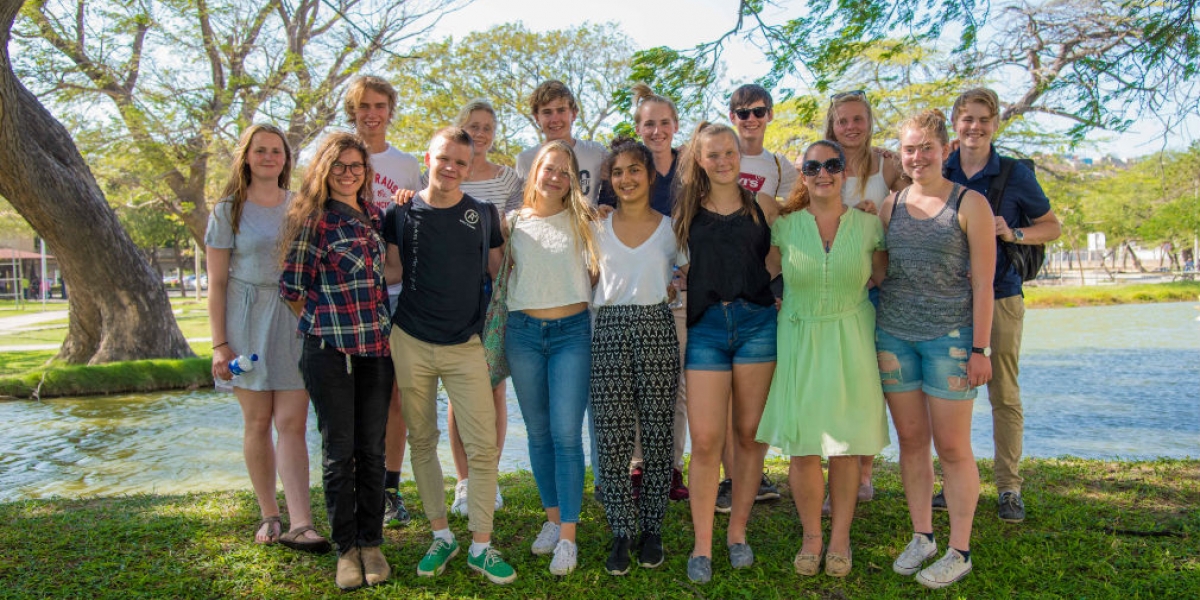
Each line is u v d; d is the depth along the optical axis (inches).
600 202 171.8
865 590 136.1
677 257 147.8
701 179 144.3
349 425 133.5
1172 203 1550.2
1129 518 167.3
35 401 472.7
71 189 515.2
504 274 149.5
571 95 187.6
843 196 169.9
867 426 134.7
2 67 415.5
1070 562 144.5
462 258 139.3
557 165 143.2
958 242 135.0
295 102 765.9
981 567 142.4
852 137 166.1
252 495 195.8
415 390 140.9
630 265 142.3
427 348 139.4
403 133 826.2
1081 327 861.2
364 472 136.2
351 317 131.4
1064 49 295.0
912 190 142.2
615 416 141.3
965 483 136.8
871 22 275.0
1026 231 161.3
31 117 510.3
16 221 1376.7
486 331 149.3
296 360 150.3
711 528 142.0
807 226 140.3
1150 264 2778.1
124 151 792.3
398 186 181.3
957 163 174.4
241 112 767.7
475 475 141.6
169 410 436.8
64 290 2155.5
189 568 141.6
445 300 138.6
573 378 143.3
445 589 135.7
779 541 156.9
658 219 148.1
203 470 297.0
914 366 138.8
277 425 151.4
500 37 850.8
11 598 128.3
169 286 2383.1
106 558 145.7
